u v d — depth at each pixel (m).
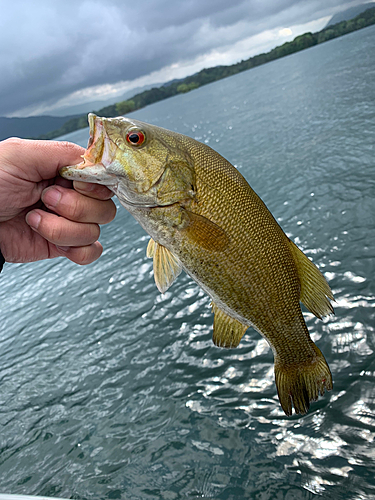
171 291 1.04
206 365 0.73
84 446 0.64
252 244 0.29
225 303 0.30
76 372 0.85
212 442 0.56
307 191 1.33
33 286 1.54
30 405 0.79
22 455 0.66
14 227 0.29
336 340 0.66
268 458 0.51
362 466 0.46
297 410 0.32
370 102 2.31
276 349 0.32
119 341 0.90
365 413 0.52
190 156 0.28
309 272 0.32
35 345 1.03
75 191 0.26
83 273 1.46
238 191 0.29
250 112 4.17
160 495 0.51
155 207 0.27
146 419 0.65
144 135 0.27
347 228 0.99
